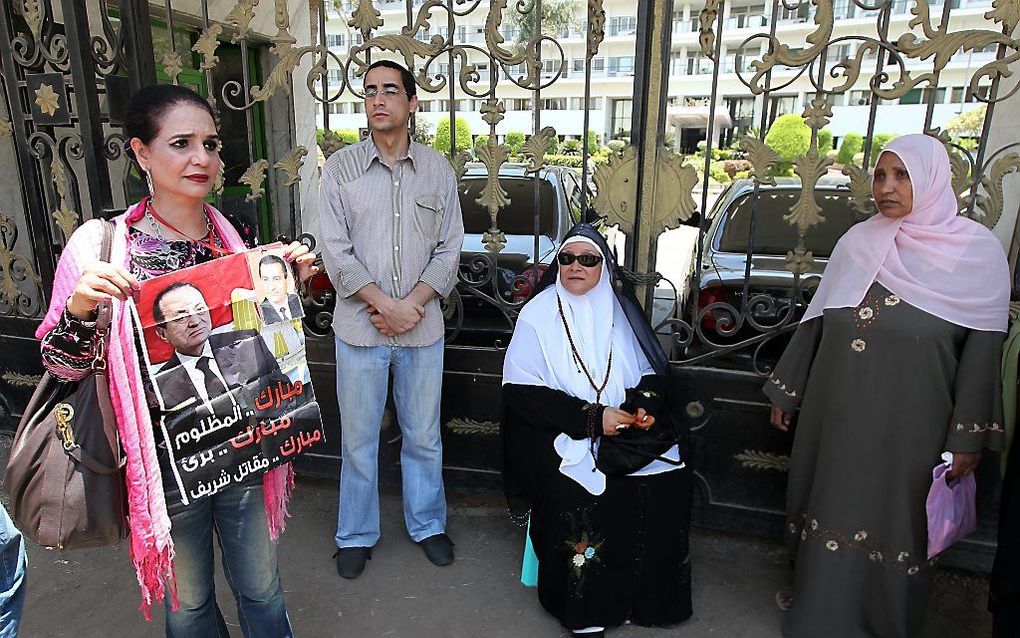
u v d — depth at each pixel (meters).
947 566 2.49
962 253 1.81
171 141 1.33
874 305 1.90
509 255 3.38
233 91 2.77
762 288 3.16
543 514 2.21
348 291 2.28
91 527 1.38
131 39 2.71
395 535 2.75
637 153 2.46
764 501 2.64
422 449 2.54
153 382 1.37
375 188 2.28
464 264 3.27
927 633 2.18
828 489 2.01
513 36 14.58
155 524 1.37
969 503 1.95
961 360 1.84
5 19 2.81
